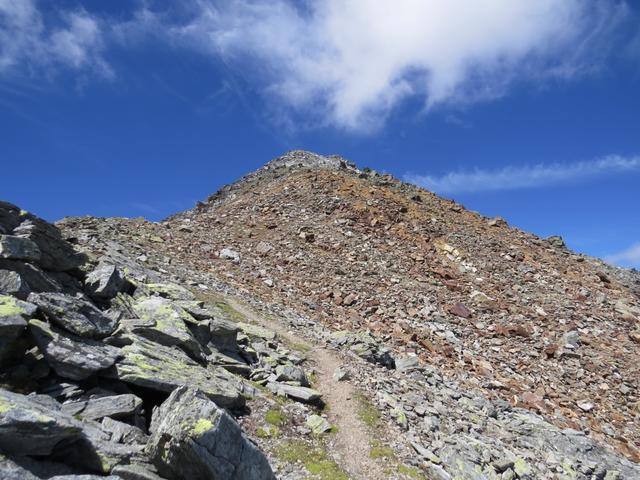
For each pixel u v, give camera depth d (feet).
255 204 257.96
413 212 269.03
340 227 229.45
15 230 66.13
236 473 44.70
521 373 136.05
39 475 35.99
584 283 222.69
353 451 67.72
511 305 185.16
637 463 100.27
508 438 90.58
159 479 42.98
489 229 278.26
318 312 146.10
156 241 169.07
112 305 74.64
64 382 50.85
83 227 156.46
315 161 390.42
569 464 86.79
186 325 82.53
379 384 95.20
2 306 51.03
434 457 70.79
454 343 145.89
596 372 142.72
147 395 58.08
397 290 175.52
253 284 155.12
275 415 69.87
